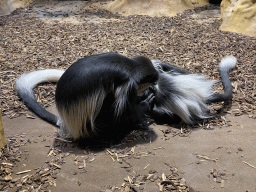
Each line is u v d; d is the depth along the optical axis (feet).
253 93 16.05
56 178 10.23
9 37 26.37
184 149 11.82
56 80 17.84
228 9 29.37
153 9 34.96
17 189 9.63
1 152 11.34
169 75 14.75
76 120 11.55
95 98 11.16
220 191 9.43
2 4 38.19
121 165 10.91
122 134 13.07
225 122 13.74
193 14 34.81
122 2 36.47
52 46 23.91
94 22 31.99
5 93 16.55
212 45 23.54
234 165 10.71
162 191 9.49
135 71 11.71
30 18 34.76
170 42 24.56
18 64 20.40
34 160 11.19
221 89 16.97
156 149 11.88
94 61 11.34
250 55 21.34
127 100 11.68
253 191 9.40
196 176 10.19
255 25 26.37
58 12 38.22
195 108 13.74
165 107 13.96
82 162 11.13
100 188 9.71
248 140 12.24
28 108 15.12
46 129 13.44
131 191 9.53
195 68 19.54
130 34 26.91
